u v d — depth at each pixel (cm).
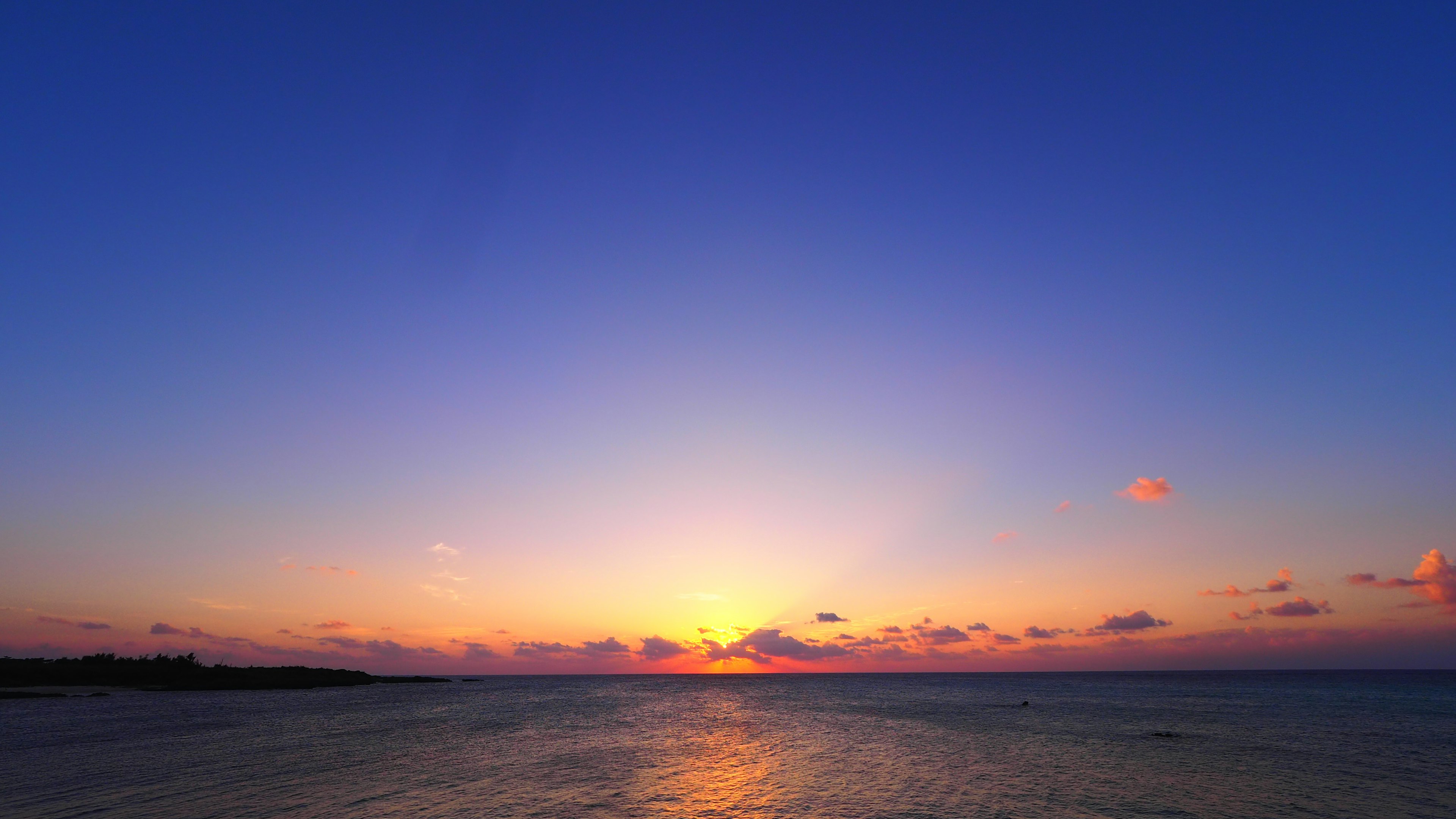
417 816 2911
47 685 12562
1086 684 19825
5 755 4588
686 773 3994
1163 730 6347
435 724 7075
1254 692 13612
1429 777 3850
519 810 3028
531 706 10219
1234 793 3431
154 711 8294
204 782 3638
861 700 12138
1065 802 3231
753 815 2973
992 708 9550
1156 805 3177
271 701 10706
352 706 9688
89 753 4703
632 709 9725
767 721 7556
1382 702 10156
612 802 3206
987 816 2970
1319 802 3241
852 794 3403
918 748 5112
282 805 3095
